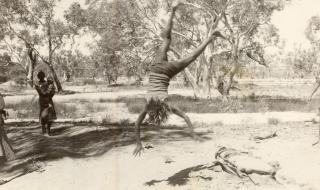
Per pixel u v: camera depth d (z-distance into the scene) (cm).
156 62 547
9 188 703
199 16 3281
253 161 693
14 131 1364
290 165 753
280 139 991
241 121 1720
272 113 2084
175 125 1465
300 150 852
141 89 5050
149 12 3259
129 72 3644
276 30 3231
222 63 3102
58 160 849
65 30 4644
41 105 1209
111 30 3338
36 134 1215
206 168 718
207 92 3100
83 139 1074
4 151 904
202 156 833
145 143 975
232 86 3391
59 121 1870
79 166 795
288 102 2494
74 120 1931
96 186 649
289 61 3838
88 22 3694
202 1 2928
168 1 3164
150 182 656
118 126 1359
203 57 3100
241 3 2911
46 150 948
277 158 807
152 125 1427
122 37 3341
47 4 4584
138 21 3259
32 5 4600
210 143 970
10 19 4562
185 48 3397
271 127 1224
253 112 2222
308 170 704
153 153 866
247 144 951
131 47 3381
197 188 612
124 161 798
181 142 984
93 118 1994
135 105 2428
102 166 773
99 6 3338
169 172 718
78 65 6719
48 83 1217
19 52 4972
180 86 5425
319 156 788
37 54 4719
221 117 1964
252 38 3234
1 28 4591
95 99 3522
